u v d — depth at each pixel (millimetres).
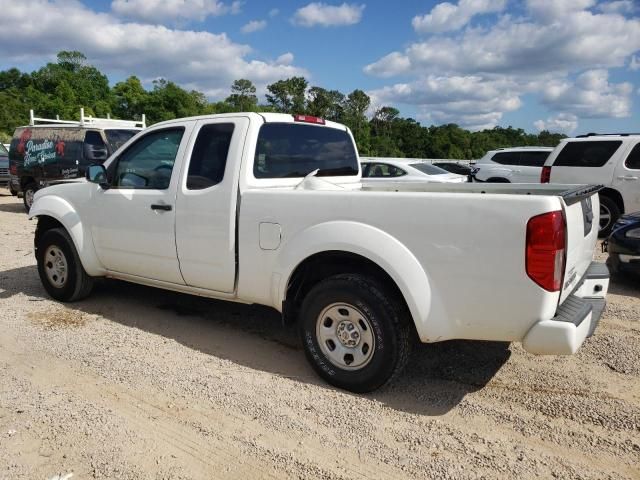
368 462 2926
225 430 3230
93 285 5672
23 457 2930
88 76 79688
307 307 3793
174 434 3188
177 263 4562
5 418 3322
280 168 4438
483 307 3207
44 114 64688
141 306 5566
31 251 8344
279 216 3883
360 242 3484
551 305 3076
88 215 5234
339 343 3711
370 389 3635
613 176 9750
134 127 13797
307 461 2936
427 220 3301
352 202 3564
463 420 3354
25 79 78688
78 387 3750
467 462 2922
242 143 4164
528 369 4082
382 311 3461
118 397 3613
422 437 3162
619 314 5359
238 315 5332
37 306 5531
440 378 3936
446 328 3336
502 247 3104
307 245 3713
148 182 4785
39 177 12727
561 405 3531
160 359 4238
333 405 3523
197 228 4344
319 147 4871
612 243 6340
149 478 2781
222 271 4262
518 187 4590
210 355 4336
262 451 3023
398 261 3367
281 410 3457
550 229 2998
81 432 3182
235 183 4117
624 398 3615
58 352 4336
